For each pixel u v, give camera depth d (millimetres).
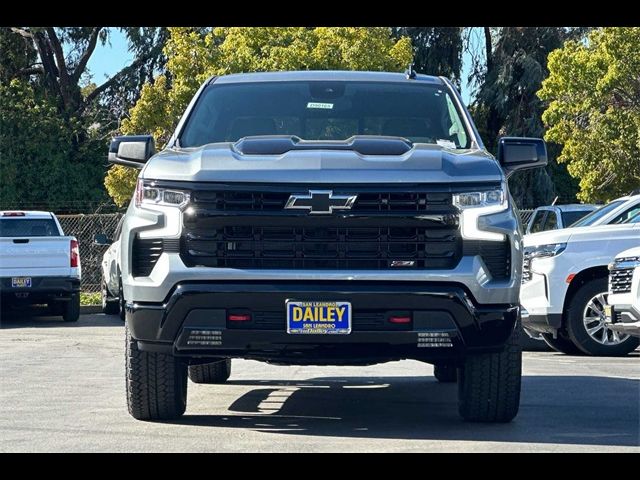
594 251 13789
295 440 7176
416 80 8930
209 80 9023
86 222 29266
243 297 7023
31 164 43688
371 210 7066
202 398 9438
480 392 7656
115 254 21906
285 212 7066
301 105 8609
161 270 7133
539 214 18500
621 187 31734
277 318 7066
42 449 6887
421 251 7094
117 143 8305
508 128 43594
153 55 47031
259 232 7098
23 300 20172
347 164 7160
